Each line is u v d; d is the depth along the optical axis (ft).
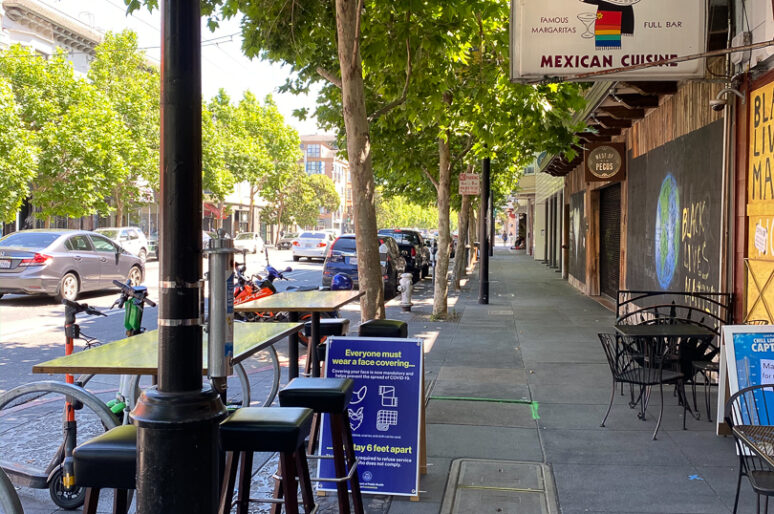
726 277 24.43
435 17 30.99
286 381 27.53
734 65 23.50
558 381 26.17
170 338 8.93
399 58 29.17
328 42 32.65
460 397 23.72
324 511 14.53
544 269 100.07
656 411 21.97
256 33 30.45
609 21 21.34
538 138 35.04
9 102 65.51
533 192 129.59
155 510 8.67
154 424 8.64
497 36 31.50
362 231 21.17
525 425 20.42
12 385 25.68
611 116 39.34
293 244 114.83
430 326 41.39
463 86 35.68
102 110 83.82
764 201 21.45
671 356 21.50
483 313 47.62
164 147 9.00
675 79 21.66
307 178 207.62
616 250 52.44
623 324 22.48
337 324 22.25
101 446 10.01
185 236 8.99
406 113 34.73
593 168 43.68
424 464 16.19
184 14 9.03
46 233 51.65
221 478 12.57
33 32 115.03
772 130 21.07
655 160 35.86
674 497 14.90
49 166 78.28
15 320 42.34
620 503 14.60
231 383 27.12
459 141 52.80
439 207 45.16
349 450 12.98
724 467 16.75
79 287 51.72
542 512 14.21
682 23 21.22
